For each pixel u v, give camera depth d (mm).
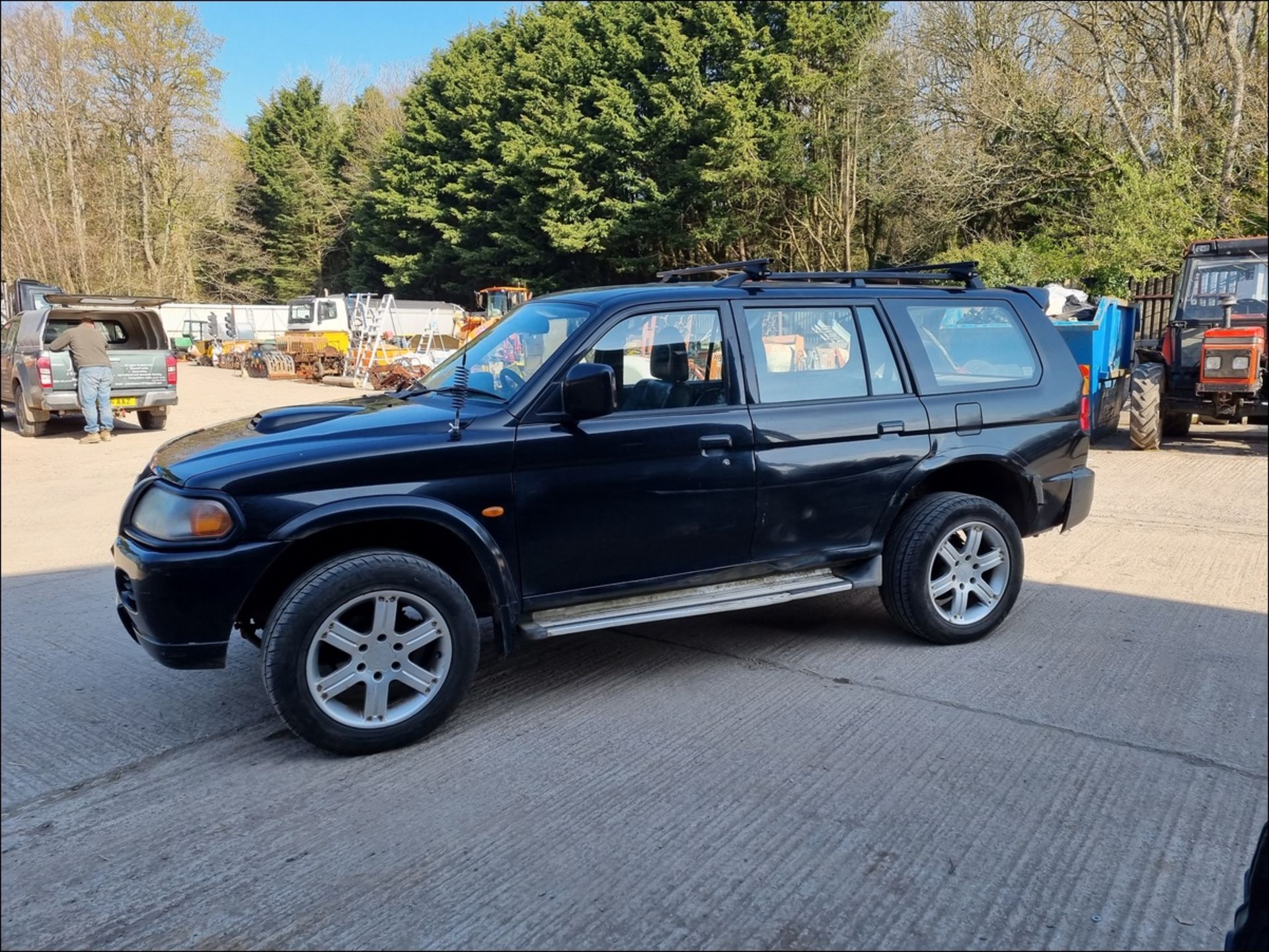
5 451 12117
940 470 4797
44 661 4699
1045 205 23094
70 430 14352
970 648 4742
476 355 4539
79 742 3754
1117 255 18922
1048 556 6504
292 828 3086
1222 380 10312
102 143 42594
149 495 3658
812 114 28953
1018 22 23234
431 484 3670
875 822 3082
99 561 6789
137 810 3213
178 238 46469
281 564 3676
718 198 30875
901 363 4719
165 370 14008
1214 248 11211
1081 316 11625
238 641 4996
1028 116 22047
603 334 4055
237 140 57438
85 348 12719
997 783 3336
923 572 4613
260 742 3756
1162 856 2881
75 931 2564
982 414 4824
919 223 24766
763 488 4297
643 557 4109
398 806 3223
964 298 5027
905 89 24906
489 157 42125
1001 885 2738
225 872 2836
